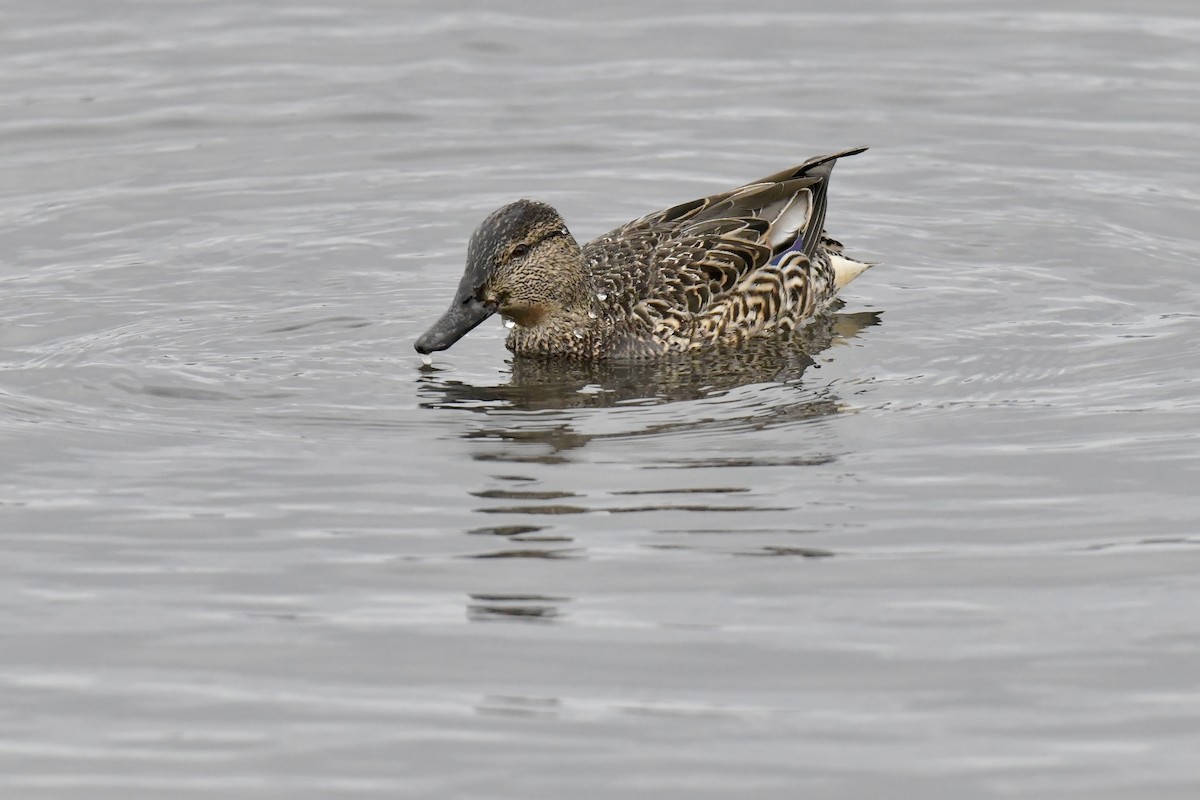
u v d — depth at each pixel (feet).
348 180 66.80
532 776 29.91
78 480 42.47
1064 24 79.92
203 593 36.55
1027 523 39.52
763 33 79.15
